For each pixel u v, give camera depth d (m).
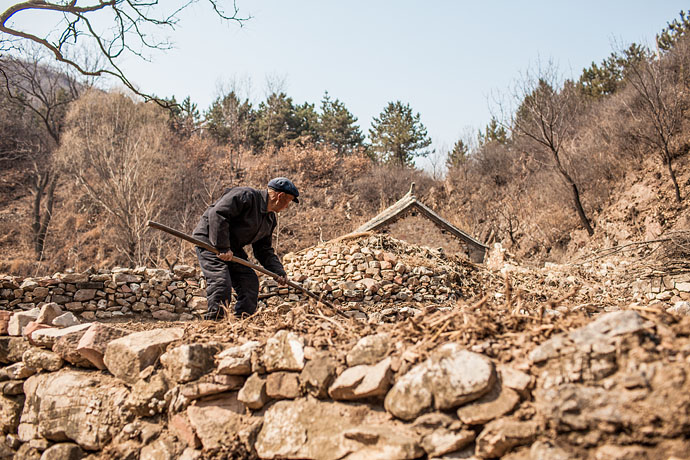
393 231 18.19
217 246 4.56
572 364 2.21
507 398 2.28
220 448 2.83
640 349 2.12
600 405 2.06
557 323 2.57
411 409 2.42
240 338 3.38
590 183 22.78
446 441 2.28
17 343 4.27
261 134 45.91
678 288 10.62
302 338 3.00
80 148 25.84
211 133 45.03
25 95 32.94
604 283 11.89
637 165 20.61
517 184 29.42
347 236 11.13
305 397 2.80
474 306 2.92
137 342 3.46
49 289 8.17
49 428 3.58
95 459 3.30
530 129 22.67
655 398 1.98
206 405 3.03
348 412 2.62
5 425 4.05
